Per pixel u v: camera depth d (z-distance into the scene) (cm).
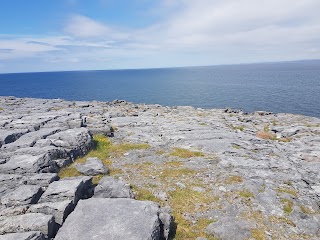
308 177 2112
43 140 2470
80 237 1148
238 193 1838
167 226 1351
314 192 1869
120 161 2486
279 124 4469
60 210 1357
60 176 2041
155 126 3928
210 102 11731
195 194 1838
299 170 2247
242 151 2653
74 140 2566
